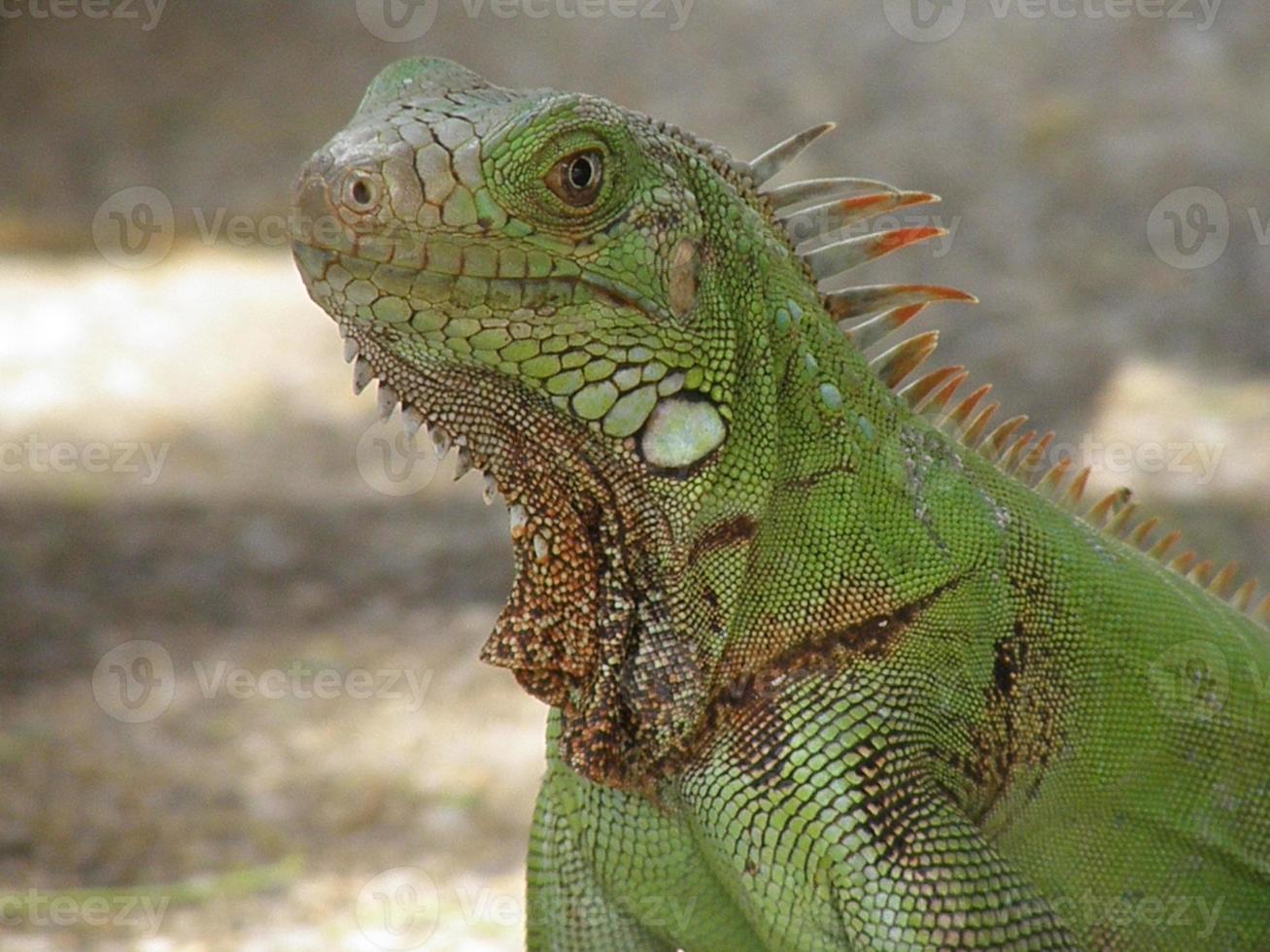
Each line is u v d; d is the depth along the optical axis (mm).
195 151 34312
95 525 21625
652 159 6316
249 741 15688
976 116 33156
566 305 6039
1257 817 7520
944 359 25141
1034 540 7203
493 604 19688
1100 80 33969
